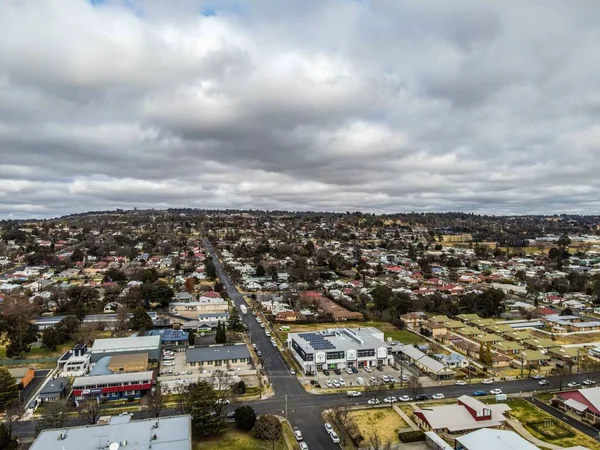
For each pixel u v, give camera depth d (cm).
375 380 10262
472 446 6850
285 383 10106
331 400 9175
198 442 7456
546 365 11469
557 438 7688
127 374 9694
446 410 8119
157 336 12406
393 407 8850
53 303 17388
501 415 8138
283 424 8088
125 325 13988
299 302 17900
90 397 9056
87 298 17062
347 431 7512
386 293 16988
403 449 7294
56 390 9269
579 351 12100
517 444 6762
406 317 15775
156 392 8756
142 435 6359
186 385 9344
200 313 16312
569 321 15462
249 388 9719
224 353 11406
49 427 7562
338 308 16900
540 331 15012
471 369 11156
